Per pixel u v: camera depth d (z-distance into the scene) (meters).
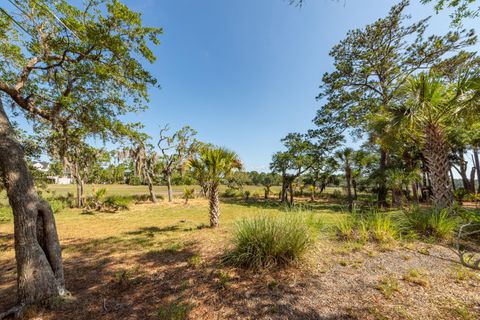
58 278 2.68
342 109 14.33
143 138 15.25
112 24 4.34
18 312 2.30
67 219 10.13
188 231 6.66
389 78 12.67
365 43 12.93
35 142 6.46
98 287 2.93
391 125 5.27
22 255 2.47
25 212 2.54
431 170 4.81
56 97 4.74
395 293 2.23
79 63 4.55
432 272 2.62
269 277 2.79
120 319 2.18
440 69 10.83
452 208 4.21
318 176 21.91
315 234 3.83
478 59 9.58
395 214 4.76
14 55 4.71
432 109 4.59
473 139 11.66
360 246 3.58
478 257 3.00
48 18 3.89
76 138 5.55
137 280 3.06
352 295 2.25
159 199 20.77
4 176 2.56
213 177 6.74
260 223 3.56
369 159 16.00
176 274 3.17
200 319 2.08
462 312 1.84
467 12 3.58
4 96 4.89
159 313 2.22
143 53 4.80
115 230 7.40
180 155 18.98
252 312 2.12
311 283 2.56
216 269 3.19
